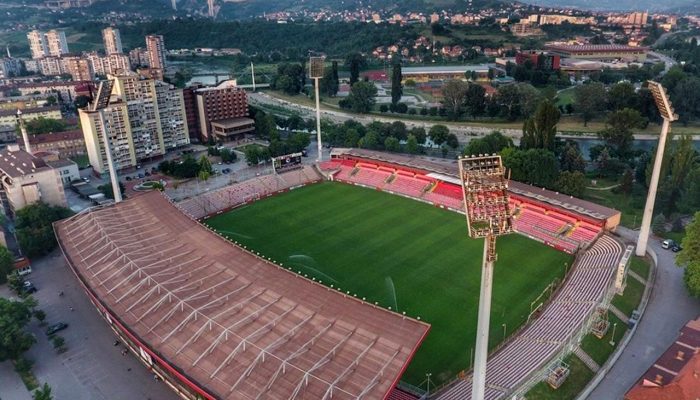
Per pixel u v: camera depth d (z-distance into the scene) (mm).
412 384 89812
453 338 102562
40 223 143375
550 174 170875
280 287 99375
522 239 146000
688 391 77312
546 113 184625
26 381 93250
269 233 154250
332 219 163875
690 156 151750
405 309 112812
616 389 87375
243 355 80938
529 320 106688
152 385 91875
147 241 119625
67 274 132125
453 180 176625
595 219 140375
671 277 122438
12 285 121250
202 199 174625
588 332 98250
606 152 194625
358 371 75938
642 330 102812
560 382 86000
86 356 100000
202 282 102062
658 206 156625
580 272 122438
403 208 171500
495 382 86062
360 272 129500
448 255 137625
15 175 151875
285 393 72750
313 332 85250
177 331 88375
